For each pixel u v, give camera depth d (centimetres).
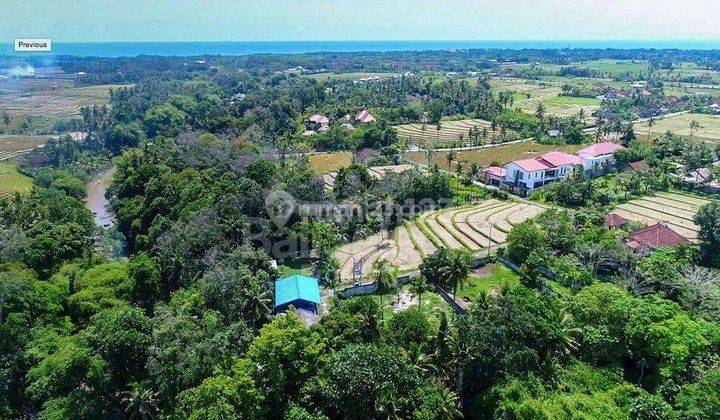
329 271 9594
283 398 5875
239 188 11238
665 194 13950
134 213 12394
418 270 9650
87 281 8269
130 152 18062
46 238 9438
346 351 5884
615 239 9444
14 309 7006
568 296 7738
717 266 8906
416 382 5853
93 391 6050
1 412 6166
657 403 5506
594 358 6525
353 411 5512
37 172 17888
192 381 5956
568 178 14625
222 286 7800
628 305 6738
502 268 9806
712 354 6134
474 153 19388
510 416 5506
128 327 6375
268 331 6128
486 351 6200
